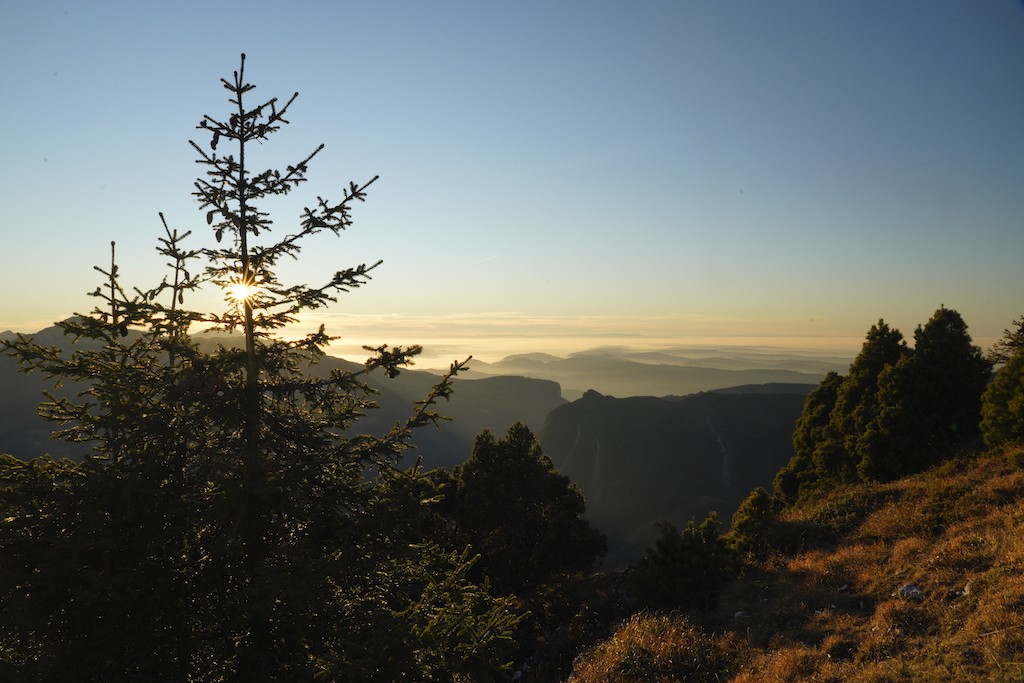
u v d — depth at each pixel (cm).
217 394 838
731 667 1301
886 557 1591
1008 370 2223
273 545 805
